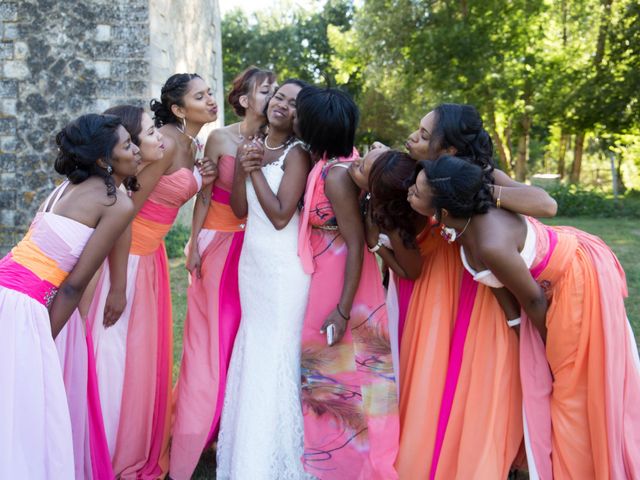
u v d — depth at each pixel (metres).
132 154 2.77
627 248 10.61
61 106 10.02
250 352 3.17
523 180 25.89
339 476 3.04
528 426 2.87
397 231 2.95
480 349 2.94
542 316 2.83
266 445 3.09
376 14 22.39
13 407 2.50
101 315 3.27
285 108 3.10
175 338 5.50
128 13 9.83
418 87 23.06
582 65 20.59
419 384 3.00
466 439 2.88
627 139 24.02
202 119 3.40
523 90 21.28
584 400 2.81
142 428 3.32
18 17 9.88
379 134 30.81
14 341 2.53
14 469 2.47
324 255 3.11
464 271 3.05
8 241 10.34
